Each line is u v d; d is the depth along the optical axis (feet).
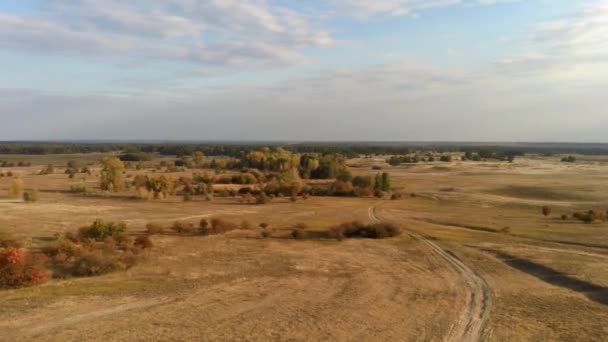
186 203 273.95
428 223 203.31
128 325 72.38
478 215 230.27
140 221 201.26
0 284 92.48
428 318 78.79
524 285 101.50
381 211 247.09
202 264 119.96
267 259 127.54
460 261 126.52
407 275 110.63
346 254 136.05
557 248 141.59
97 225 151.53
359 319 77.66
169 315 77.97
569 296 92.73
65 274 105.50
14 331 68.74
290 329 72.23
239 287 97.71
